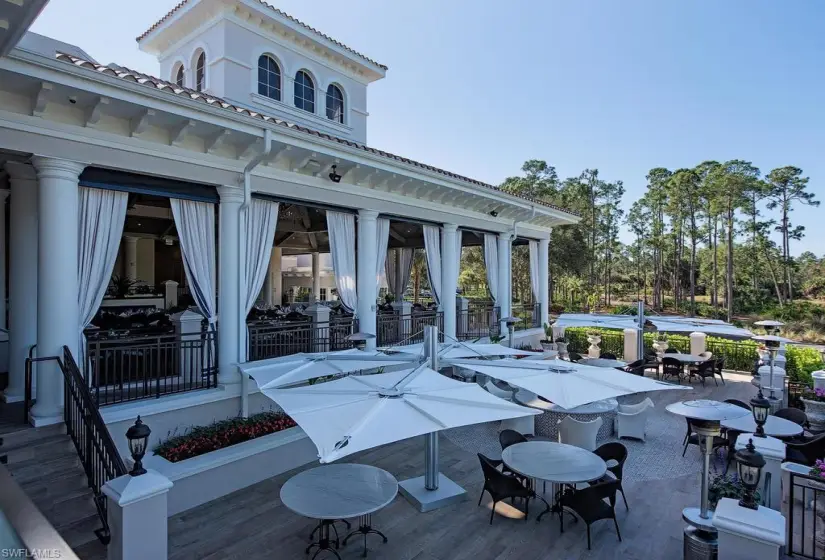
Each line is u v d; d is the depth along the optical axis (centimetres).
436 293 1143
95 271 589
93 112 532
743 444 559
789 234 3928
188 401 640
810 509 512
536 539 502
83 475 489
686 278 4503
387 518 545
